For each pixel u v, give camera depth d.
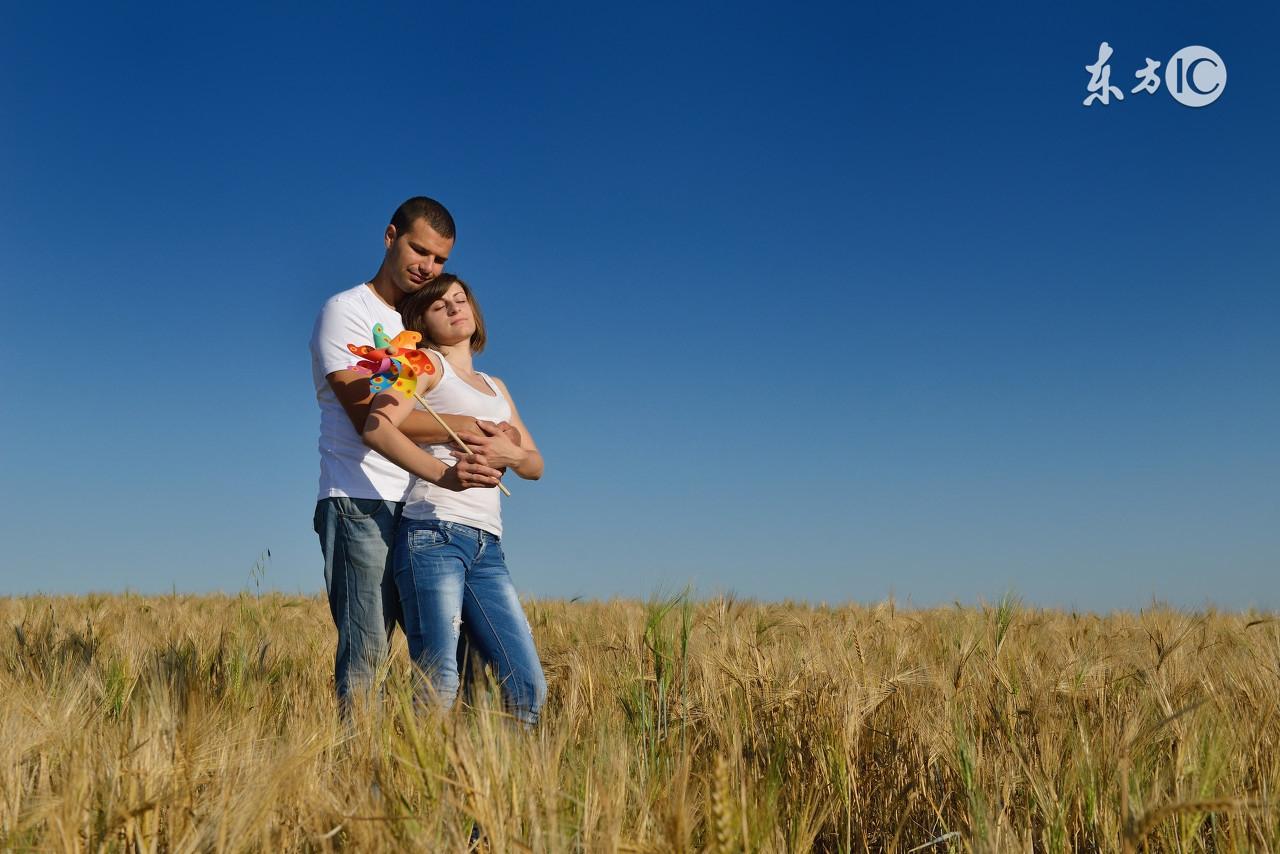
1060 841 2.60
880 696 3.66
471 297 3.79
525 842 2.02
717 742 3.39
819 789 2.98
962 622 6.12
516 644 3.38
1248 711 3.53
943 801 3.06
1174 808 2.02
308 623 7.48
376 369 3.31
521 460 3.52
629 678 3.83
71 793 2.10
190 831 2.09
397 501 3.60
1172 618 8.11
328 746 2.58
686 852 1.98
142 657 4.28
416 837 2.02
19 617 7.95
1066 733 3.31
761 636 4.94
